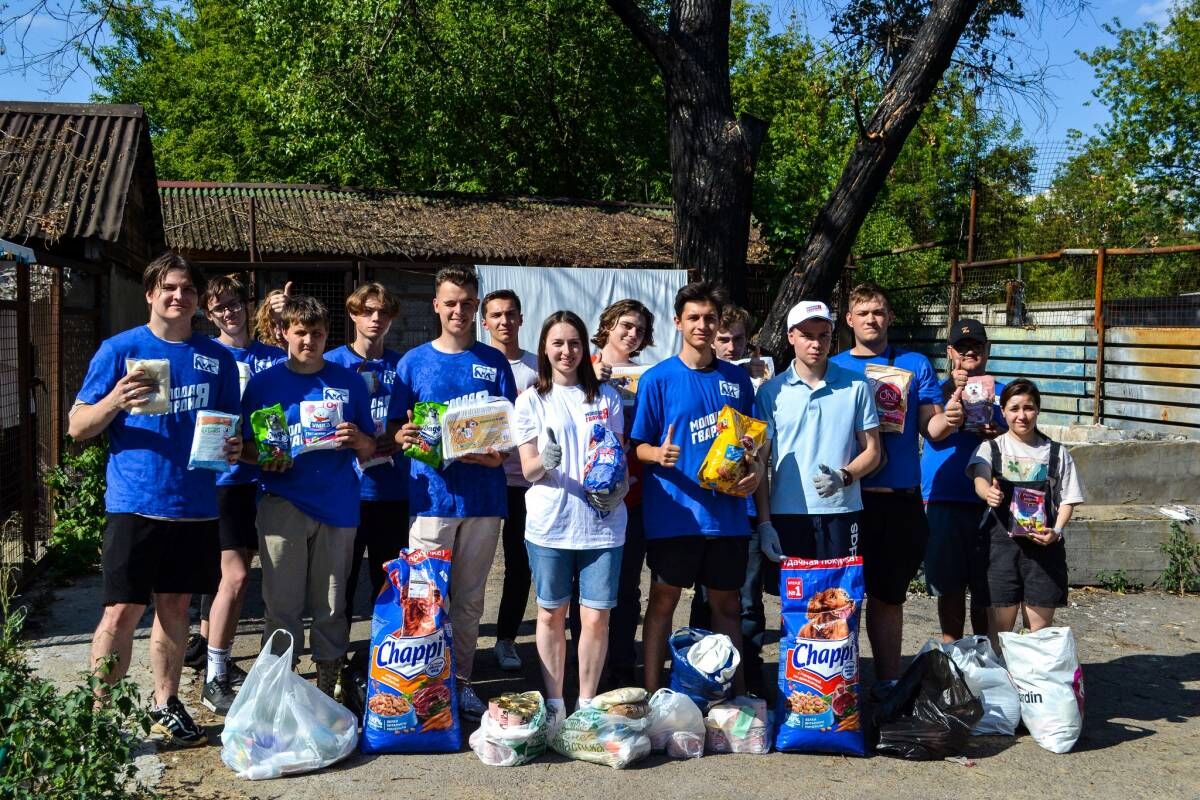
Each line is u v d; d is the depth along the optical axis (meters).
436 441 4.50
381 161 22.88
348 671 4.83
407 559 4.36
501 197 19.52
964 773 4.18
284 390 4.57
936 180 26.44
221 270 15.95
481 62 21.72
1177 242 26.67
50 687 3.42
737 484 4.37
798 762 4.26
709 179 9.98
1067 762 4.32
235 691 4.73
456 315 4.69
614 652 5.09
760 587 4.96
